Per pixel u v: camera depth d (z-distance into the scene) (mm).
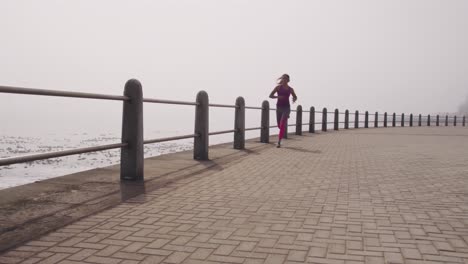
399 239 3271
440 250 3031
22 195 4445
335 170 6867
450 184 5645
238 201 4504
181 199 4543
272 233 3402
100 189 4883
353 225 3648
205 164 7203
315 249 3039
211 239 3236
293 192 5035
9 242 3078
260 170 6715
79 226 3500
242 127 10094
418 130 24656
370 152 9930
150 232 3385
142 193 4754
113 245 3076
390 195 4918
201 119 7688
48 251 2934
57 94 3893
